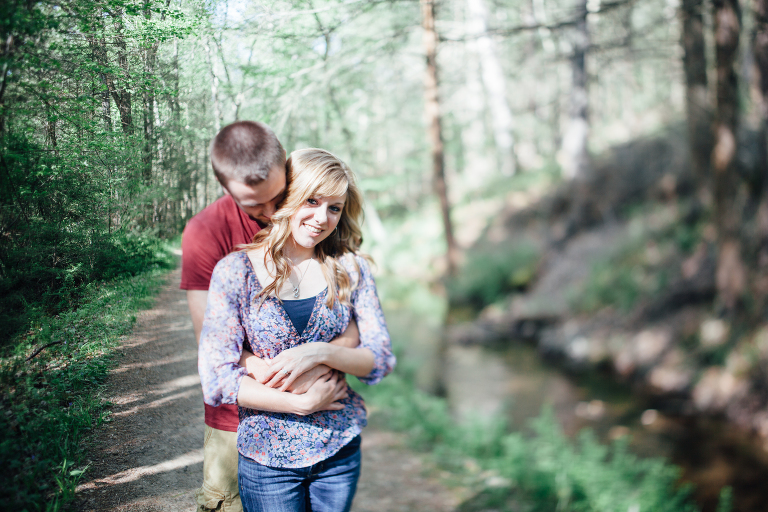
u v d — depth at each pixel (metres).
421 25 4.41
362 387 6.04
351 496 1.73
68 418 1.60
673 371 7.54
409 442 4.77
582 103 14.39
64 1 1.58
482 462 4.48
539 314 11.01
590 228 13.18
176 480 1.81
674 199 11.65
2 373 1.49
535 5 11.45
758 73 6.88
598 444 5.79
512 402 7.13
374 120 4.75
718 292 7.74
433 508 3.61
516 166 19.47
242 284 1.61
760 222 7.12
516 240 14.65
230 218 1.80
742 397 6.52
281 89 3.11
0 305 1.50
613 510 3.83
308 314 1.68
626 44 6.52
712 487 4.95
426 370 8.56
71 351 1.68
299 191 1.59
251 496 1.64
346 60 3.84
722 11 6.63
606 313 9.61
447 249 14.06
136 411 1.80
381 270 15.62
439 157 13.05
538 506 3.79
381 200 15.04
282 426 1.62
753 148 7.32
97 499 1.58
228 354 1.57
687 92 7.95
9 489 1.39
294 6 2.88
